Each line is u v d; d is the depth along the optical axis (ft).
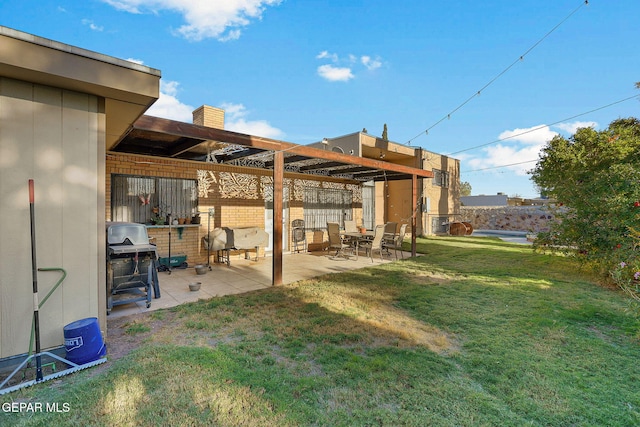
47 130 8.40
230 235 22.53
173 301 13.80
